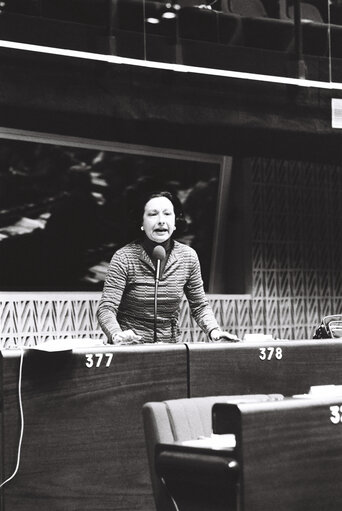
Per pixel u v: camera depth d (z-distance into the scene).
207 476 2.91
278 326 9.70
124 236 8.99
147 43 8.18
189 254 5.36
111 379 4.51
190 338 9.07
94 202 8.82
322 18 9.52
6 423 4.16
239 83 8.72
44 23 7.68
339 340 5.36
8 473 4.16
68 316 8.41
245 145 9.07
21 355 4.21
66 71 7.79
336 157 9.69
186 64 8.39
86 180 8.74
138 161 9.02
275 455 2.85
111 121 8.09
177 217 5.45
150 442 3.36
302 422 2.94
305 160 9.77
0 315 7.97
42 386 4.28
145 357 4.62
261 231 9.65
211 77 8.55
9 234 8.38
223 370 4.89
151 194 5.27
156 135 8.52
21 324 8.09
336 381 5.31
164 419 3.39
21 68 7.57
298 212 9.92
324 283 10.08
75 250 8.76
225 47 8.65
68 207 8.69
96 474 4.43
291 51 9.12
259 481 2.80
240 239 9.65
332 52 9.44
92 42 7.89
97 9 8.09
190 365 4.78
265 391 5.02
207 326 5.31
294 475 2.89
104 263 8.94
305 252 9.97
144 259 5.18
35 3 7.79
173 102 8.32
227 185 9.61
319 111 9.12
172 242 5.35
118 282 5.12
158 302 5.21
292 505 2.88
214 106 8.55
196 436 3.44
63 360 4.35
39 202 8.52
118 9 8.16
